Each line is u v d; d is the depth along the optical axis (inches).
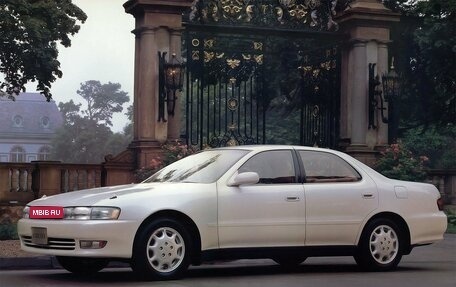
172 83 719.1
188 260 372.5
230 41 853.2
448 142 1754.4
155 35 728.3
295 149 410.9
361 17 789.9
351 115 797.9
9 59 890.1
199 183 384.8
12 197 701.3
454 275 407.5
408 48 896.9
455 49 873.5
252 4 777.6
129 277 387.9
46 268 461.4
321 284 362.3
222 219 379.6
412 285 362.6
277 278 387.9
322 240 403.5
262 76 783.1
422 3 812.6
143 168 700.7
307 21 799.7
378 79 794.2
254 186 391.2
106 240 354.3
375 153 790.5
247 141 768.3
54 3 831.7
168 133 729.6
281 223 391.9
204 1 762.2
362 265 420.8
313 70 827.4
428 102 972.6
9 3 768.3
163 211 367.9
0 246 521.7
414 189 432.5
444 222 437.7
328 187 407.2
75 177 713.0
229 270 438.3
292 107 903.1
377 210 417.4
